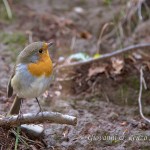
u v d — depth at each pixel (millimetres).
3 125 8008
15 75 7844
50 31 13086
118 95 10211
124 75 10648
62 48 12367
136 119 9336
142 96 10125
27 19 13547
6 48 12211
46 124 8766
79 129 8602
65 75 10906
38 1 14469
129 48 10828
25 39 12664
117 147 8008
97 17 13430
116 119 9273
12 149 7980
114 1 14055
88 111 9641
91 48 12289
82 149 8055
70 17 13625
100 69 10727
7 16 13672
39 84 7719
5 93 10219
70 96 10281
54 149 8102
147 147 7949
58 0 14477
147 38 12227
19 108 8391
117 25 12859
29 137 8328
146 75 10594
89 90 10430
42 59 7727
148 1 13125
